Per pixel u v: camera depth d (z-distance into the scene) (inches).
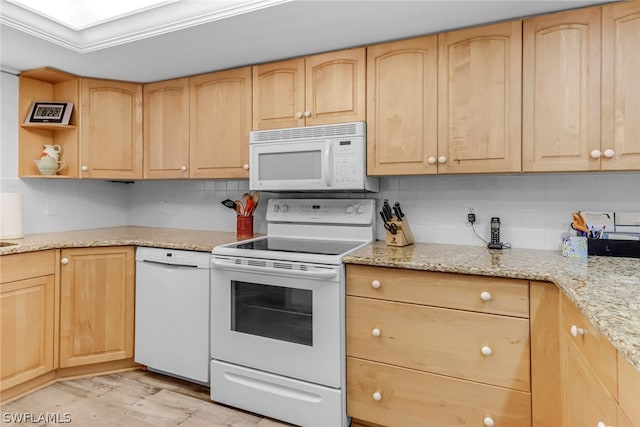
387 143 77.9
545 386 55.4
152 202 124.0
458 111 72.2
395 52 77.4
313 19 69.8
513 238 80.0
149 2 73.5
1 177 96.4
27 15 72.7
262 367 75.5
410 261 64.3
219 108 96.0
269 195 104.2
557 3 63.3
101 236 99.5
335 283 68.4
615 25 61.8
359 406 68.7
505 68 68.7
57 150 103.0
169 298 87.6
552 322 55.0
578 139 64.1
